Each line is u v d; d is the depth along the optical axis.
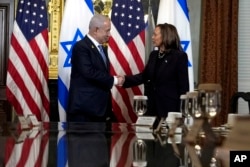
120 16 4.95
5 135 2.28
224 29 5.49
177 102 3.74
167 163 1.37
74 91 3.86
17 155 1.57
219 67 5.46
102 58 3.91
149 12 5.49
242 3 5.69
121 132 2.47
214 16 5.46
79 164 1.37
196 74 5.61
